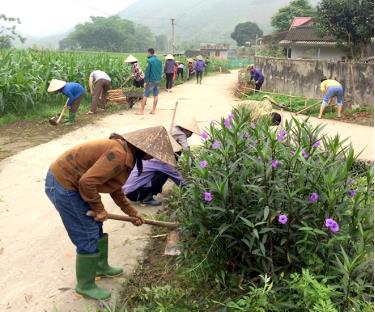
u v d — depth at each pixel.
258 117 5.52
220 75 35.31
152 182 5.23
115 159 3.24
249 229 3.48
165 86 21.22
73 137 9.05
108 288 3.82
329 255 3.35
